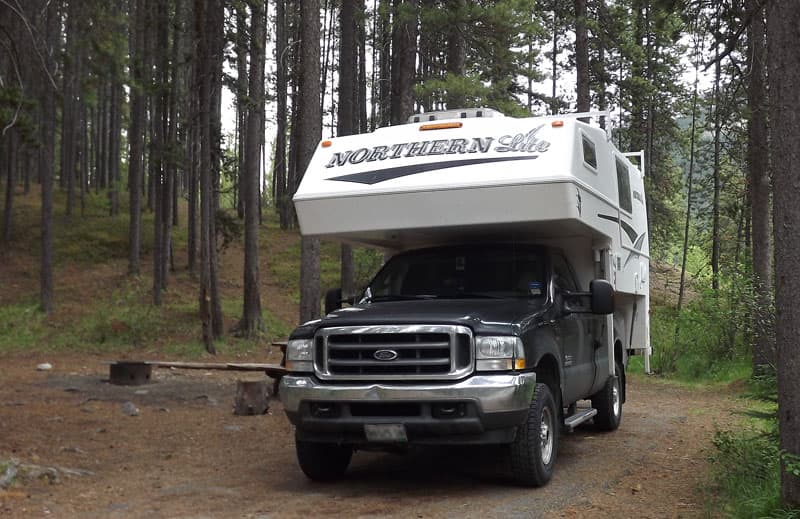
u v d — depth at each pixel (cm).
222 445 945
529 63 3166
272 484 741
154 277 2711
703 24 993
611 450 924
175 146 2602
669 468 807
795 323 545
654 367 2020
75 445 910
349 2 2316
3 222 3628
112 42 2270
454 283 831
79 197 4334
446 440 669
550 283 810
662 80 3102
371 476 781
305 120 1399
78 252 3428
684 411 1312
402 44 2005
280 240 4006
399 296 835
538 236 906
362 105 3744
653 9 1055
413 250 886
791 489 551
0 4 1245
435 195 789
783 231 551
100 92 4244
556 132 797
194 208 3195
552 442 747
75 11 2075
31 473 723
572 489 707
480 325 675
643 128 3181
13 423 1022
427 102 2198
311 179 851
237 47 2247
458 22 2020
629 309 1223
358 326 686
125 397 1312
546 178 755
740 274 1903
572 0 2612
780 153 553
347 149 862
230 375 1697
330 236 873
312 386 687
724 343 2002
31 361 1903
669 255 4175
